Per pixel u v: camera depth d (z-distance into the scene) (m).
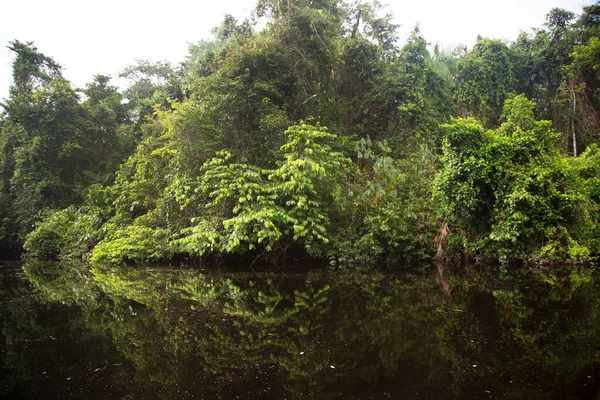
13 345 3.80
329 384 2.72
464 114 17.20
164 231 11.79
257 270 9.95
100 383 2.84
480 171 8.91
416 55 17.39
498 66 17.66
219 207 10.38
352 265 10.17
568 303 4.99
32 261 15.20
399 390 2.59
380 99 15.28
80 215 15.80
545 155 9.07
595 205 9.29
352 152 13.77
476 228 9.77
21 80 20.59
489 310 4.70
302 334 3.95
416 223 10.46
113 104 22.97
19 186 18.89
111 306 5.65
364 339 3.71
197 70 15.95
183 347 3.65
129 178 15.58
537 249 8.84
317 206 9.76
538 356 3.12
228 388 2.71
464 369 2.91
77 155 18.77
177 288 7.30
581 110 15.54
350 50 15.23
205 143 10.93
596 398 2.39
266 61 11.63
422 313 4.64
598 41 14.74
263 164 10.97
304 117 12.15
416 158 12.78
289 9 12.35
